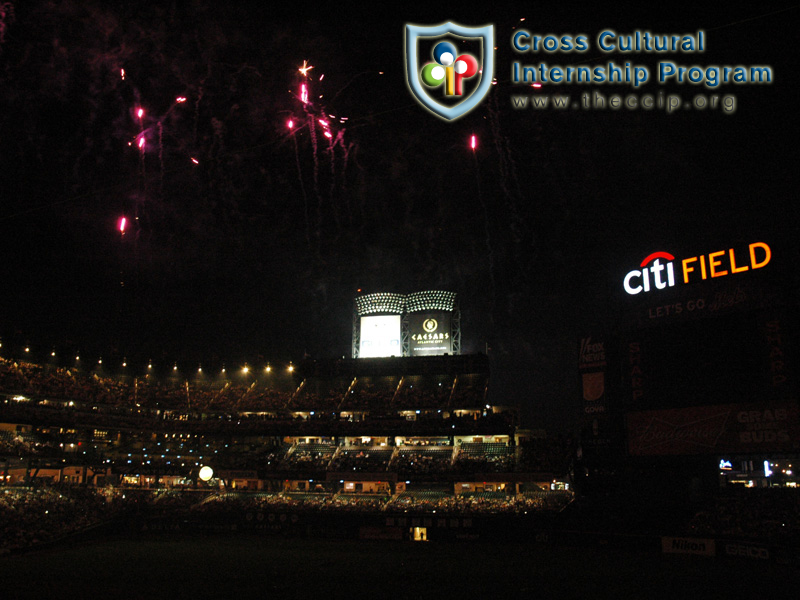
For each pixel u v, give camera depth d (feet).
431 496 207.10
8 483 201.98
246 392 242.58
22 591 109.60
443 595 107.76
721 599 101.24
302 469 214.07
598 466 164.86
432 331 234.38
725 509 148.66
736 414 136.15
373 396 231.09
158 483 227.61
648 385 151.12
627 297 159.33
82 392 222.07
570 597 104.94
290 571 131.13
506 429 205.98
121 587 114.11
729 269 142.41
